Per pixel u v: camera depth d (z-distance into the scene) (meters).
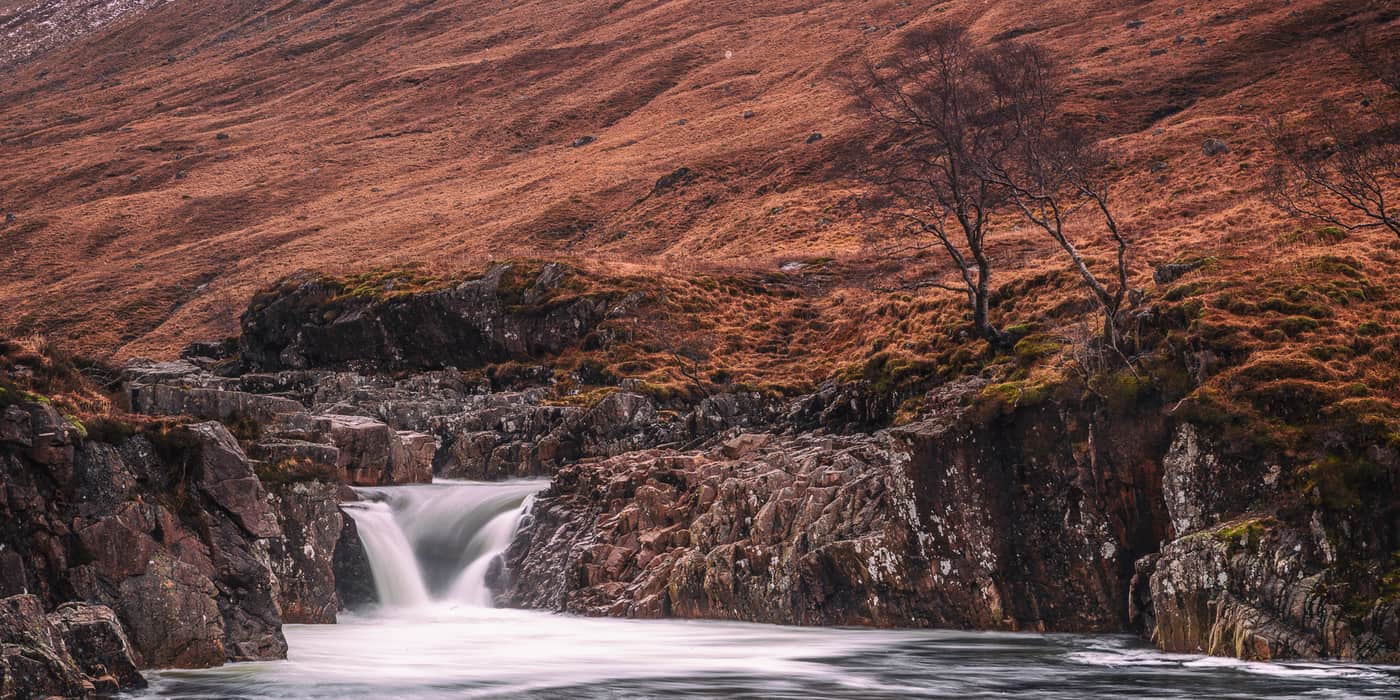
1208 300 34.19
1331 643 25.67
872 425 47.12
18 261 148.62
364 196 162.12
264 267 132.00
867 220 92.69
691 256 101.31
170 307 125.81
